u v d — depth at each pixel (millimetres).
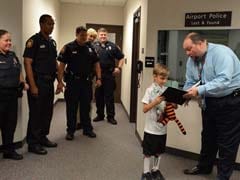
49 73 3551
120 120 5551
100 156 3574
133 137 4422
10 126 3311
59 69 4012
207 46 2723
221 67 2588
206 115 2957
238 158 3271
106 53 5086
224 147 2752
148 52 3830
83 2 7234
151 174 2938
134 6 5340
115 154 3662
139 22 4625
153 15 3744
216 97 2705
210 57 2682
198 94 2623
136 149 3873
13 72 3160
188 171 3139
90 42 4367
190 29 3521
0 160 3324
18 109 3691
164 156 3650
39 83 3475
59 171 3082
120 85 7520
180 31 3604
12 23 3557
